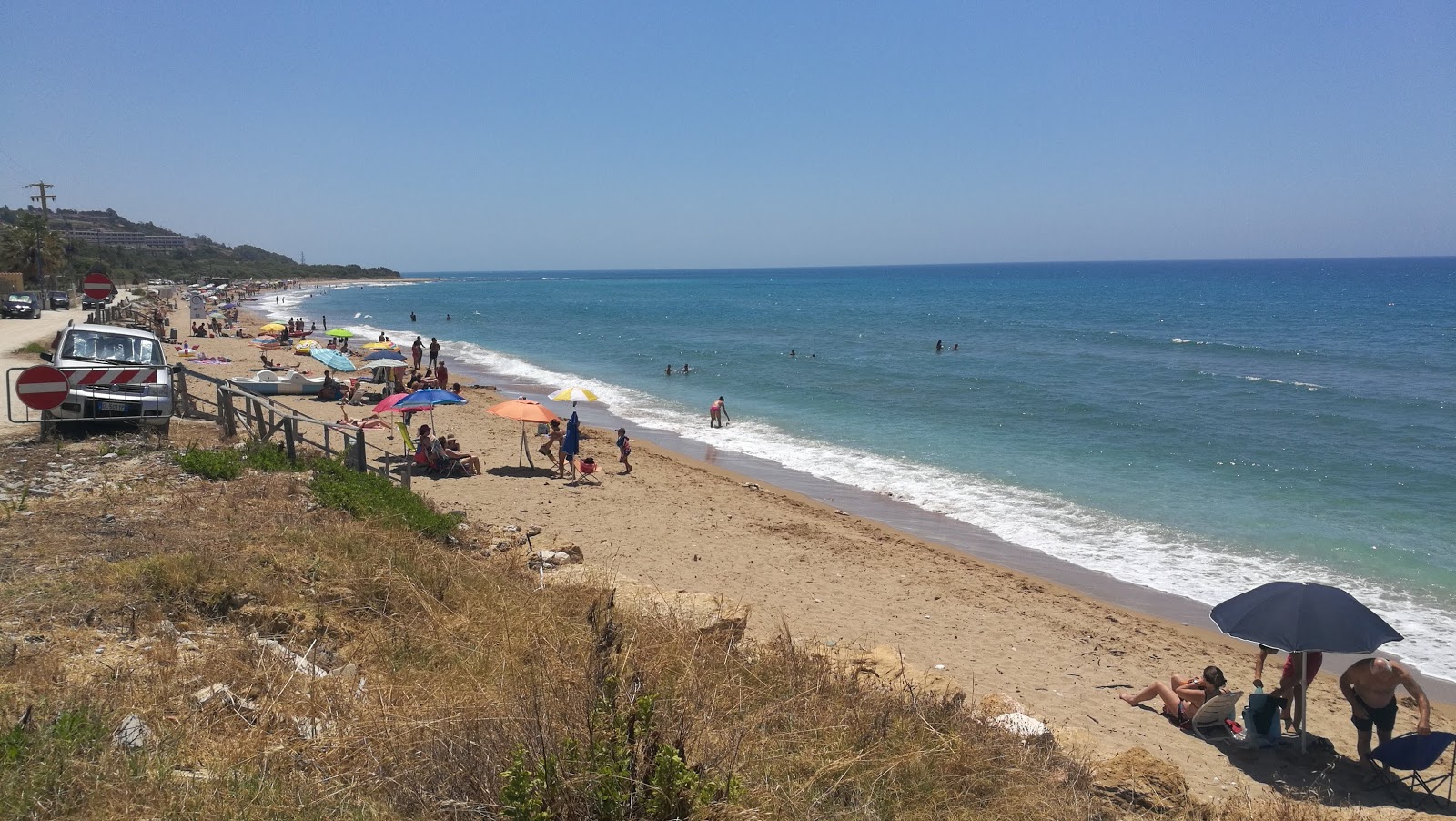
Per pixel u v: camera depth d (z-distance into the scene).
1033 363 41.38
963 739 6.05
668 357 45.59
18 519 8.75
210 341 43.16
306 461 12.97
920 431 26.12
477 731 4.77
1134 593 13.72
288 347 42.22
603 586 8.78
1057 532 16.64
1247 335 56.12
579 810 4.04
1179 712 8.88
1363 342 50.81
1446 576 14.13
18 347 26.52
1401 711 9.96
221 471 11.47
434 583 8.07
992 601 12.64
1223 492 19.16
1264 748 8.27
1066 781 5.95
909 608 12.03
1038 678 9.95
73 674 5.23
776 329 64.62
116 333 15.59
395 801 4.29
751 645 7.91
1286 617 8.02
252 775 4.30
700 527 15.44
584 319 79.31
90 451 12.39
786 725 5.88
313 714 5.12
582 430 24.94
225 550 7.89
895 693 7.00
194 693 5.15
